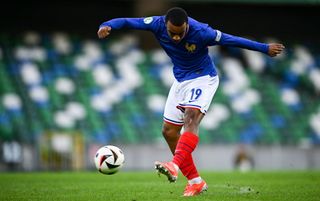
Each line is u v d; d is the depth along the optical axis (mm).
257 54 110312
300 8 112000
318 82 109062
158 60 105062
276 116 100625
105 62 102062
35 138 74688
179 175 44812
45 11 106438
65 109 91625
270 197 27266
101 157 26500
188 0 91562
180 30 25109
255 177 44750
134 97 97312
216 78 27312
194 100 26422
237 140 94625
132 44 107188
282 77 108625
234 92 102375
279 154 81438
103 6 107750
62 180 41938
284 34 116500
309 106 104188
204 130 93750
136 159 76375
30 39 102938
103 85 97750
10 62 96438
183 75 27062
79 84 96625
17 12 105125
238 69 107250
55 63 99125
